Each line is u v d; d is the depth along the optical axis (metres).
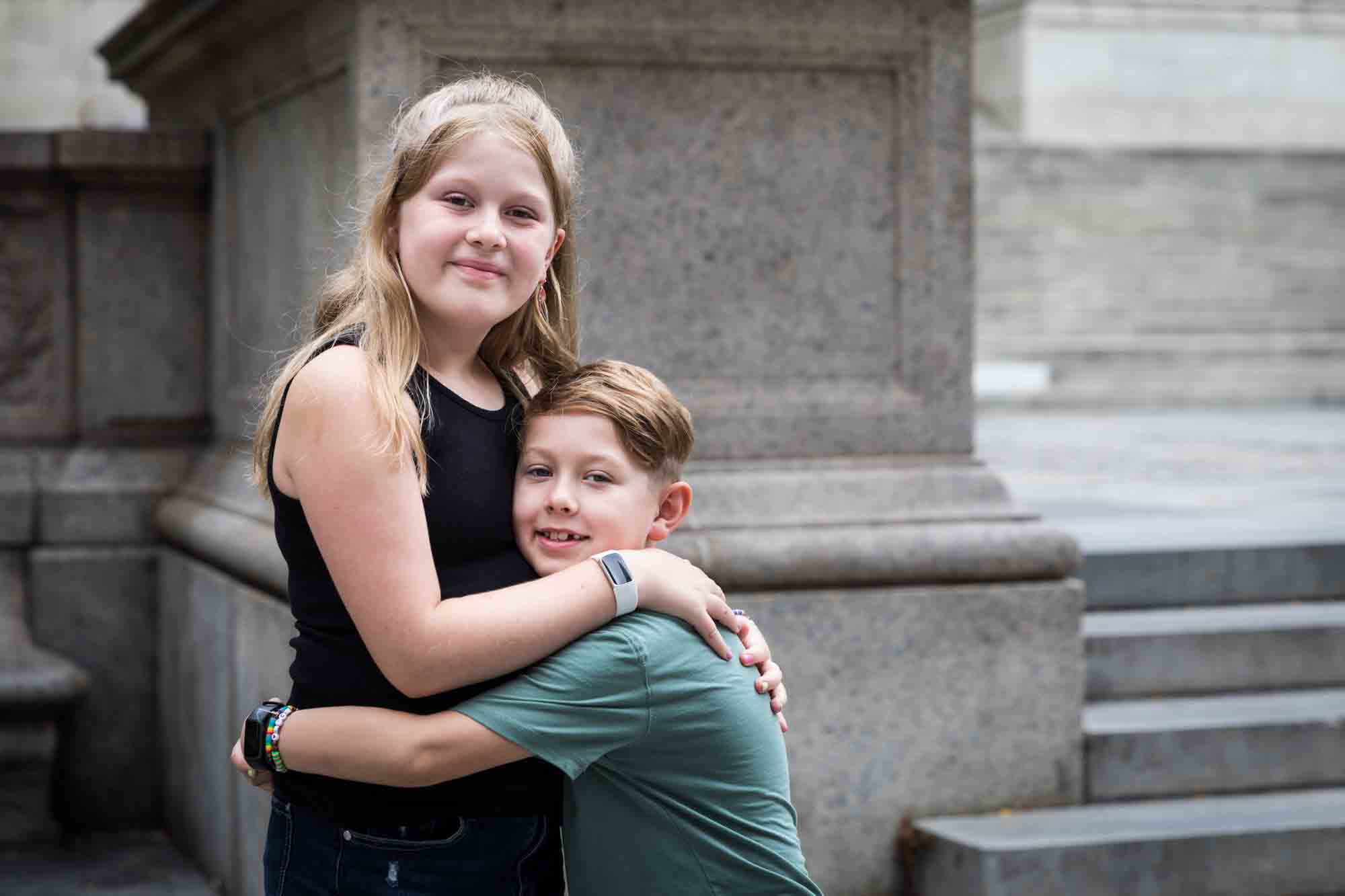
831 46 4.11
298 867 2.09
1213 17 19.47
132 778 5.21
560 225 2.17
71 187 5.29
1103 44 19.11
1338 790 4.42
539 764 2.12
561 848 2.30
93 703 5.16
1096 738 4.23
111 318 5.30
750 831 2.10
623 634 2.03
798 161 4.14
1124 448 10.21
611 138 4.01
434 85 3.87
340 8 3.92
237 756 2.08
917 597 4.05
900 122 4.20
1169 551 5.19
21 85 10.46
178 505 5.00
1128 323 16.31
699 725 2.06
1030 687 4.14
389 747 1.96
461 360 2.18
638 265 4.05
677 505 2.25
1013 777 4.13
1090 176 16.95
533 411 2.17
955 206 4.23
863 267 4.20
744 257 4.12
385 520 1.94
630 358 4.05
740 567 3.92
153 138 5.22
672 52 4.02
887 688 4.03
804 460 4.14
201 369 5.38
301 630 2.09
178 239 5.36
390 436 1.93
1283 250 17.22
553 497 2.10
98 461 5.25
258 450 2.07
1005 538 4.11
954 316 4.24
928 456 4.23
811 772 3.99
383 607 1.93
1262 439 11.00
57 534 5.14
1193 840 3.89
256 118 4.79
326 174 4.12
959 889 3.84
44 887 4.55
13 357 5.31
